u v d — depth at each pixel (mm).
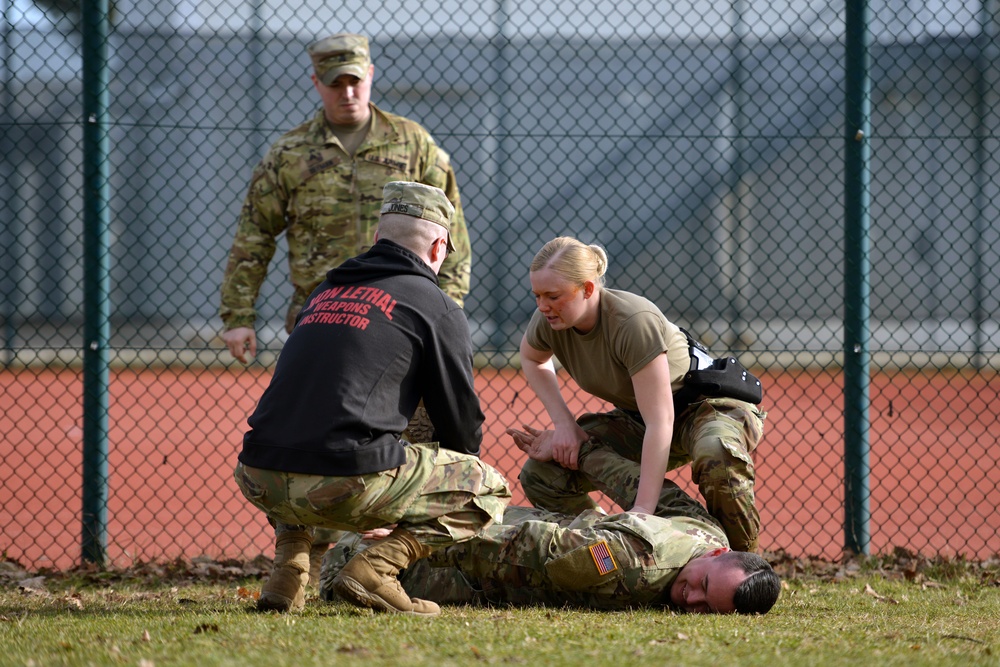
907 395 43750
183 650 9258
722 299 51219
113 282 48000
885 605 13312
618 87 49719
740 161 49969
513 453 29250
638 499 12969
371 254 11672
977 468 28016
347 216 15812
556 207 50062
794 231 50719
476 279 49875
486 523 11594
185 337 48344
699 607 11883
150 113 46031
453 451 11688
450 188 16656
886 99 47688
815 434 34062
